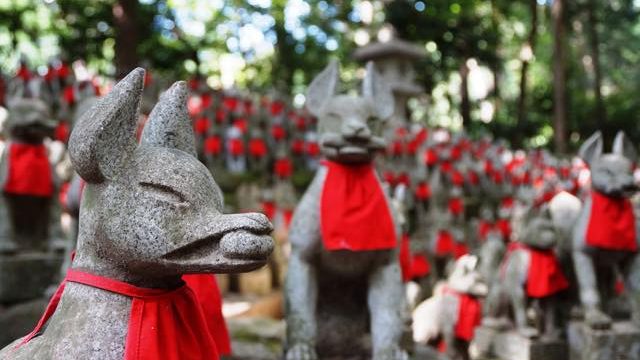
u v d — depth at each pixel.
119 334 1.99
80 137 1.99
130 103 2.05
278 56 20.69
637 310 5.30
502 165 15.93
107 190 2.02
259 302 8.53
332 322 4.30
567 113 19.59
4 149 6.08
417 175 12.77
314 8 20.59
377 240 3.85
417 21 17.70
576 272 5.36
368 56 16.00
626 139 5.45
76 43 15.91
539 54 25.22
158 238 1.95
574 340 5.37
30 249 6.39
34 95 9.21
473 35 19.08
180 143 2.29
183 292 2.20
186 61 18.00
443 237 9.88
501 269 6.00
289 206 10.80
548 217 5.57
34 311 5.57
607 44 25.67
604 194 5.20
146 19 16.34
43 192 6.16
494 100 23.47
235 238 1.93
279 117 14.35
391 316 3.96
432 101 23.08
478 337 6.02
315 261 4.10
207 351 2.21
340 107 4.07
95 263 2.07
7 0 15.34
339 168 3.98
